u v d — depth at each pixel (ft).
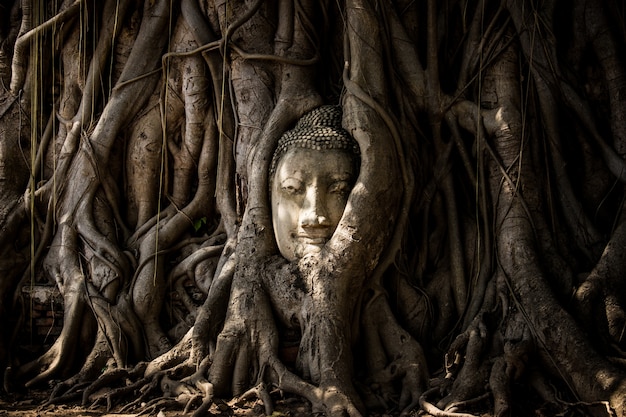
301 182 10.00
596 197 10.46
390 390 9.69
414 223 10.75
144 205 11.81
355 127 10.02
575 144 10.73
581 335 9.04
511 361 9.09
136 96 11.76
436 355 10.23
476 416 8.73
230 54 11.36
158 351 10.76
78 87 12.18
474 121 10.56
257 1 11.19
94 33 11.95
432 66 10.72
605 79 10.61
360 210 9.74
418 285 10.60
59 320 11.19
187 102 11.62
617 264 9.64
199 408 8.99
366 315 10.05
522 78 10.59
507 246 10.02
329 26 11.51
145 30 11.87
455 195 10.83
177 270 11.25
